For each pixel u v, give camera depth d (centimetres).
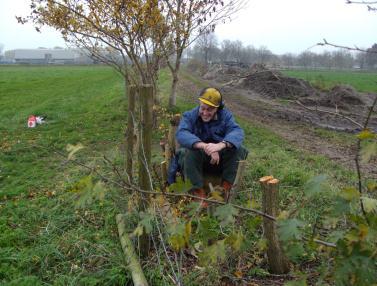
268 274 401
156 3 941
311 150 984
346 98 2019
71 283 402
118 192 554
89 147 990
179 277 365
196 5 1112
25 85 3009
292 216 279
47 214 571
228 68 2645
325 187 242
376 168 791
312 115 1641
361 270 231
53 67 7206
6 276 434
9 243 496
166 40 1120
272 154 839
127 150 570
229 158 521
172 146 613
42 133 1184
